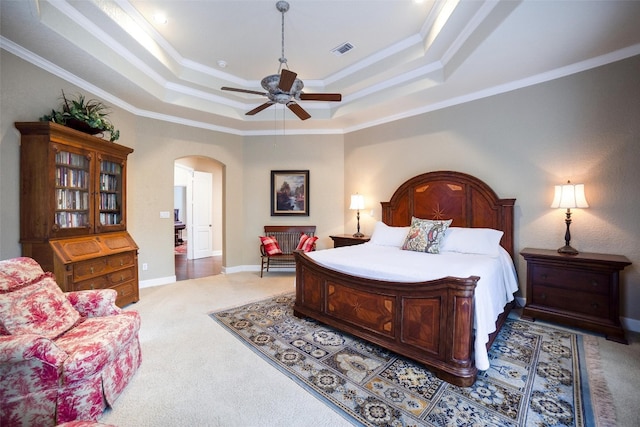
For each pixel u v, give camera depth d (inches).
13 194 105.7
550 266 115.6
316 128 217.2
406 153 179.3
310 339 105.5
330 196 219.5
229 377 82.2
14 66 106.3
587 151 118.4
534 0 81.9
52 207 107.7
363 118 192.5
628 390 74.2
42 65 115.5
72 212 119.0
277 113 198.8
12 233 105.3
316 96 121.3
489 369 84.5
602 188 115.6
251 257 225.8
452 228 139.5
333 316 111.7
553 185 127.1
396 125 184.2
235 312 132.6
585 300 108.3
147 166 176.6
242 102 191.8
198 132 200.5
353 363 89.1
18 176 107.0
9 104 104.9
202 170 290.7
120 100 157.6
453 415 66.1
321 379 80.8
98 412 66.2
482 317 79.8
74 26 104.9
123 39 120.2
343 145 218.2
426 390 75.5
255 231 225.1
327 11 113.3
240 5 109.6
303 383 79.2
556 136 125.7
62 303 78.3
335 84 171.5
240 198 223.5
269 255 198.5
